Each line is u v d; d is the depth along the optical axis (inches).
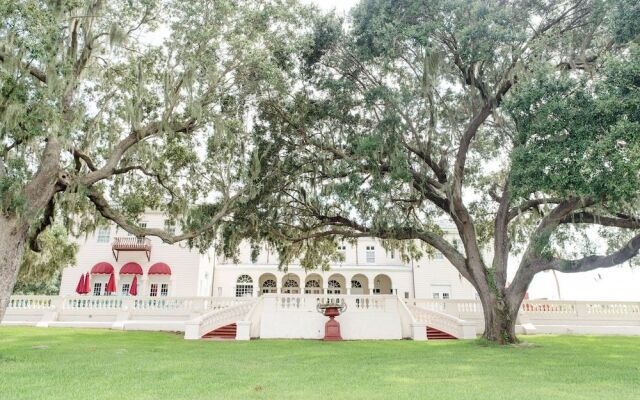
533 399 232.2
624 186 349.1
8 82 367.2
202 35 504.1
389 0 543.5
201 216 621.3
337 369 339.0
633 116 371.9
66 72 398.3
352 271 1293.1
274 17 560.4
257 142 641.0
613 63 386.9
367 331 712.4
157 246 1160.2
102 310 824.3
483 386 270.1
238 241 692.1
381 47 547.5
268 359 400.2
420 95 612.4
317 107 631.8
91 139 535.8
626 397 239.5
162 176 641.6
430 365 363.3
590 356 430.9
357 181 560.1
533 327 777.6
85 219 643.5
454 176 598.9
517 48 510.3
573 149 388.5
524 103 434.3
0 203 390.6
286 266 804.6
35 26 372.5
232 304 828.0
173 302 834.8
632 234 623.5
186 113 566.6
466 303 832.9
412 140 647.8
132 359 379.6
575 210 532.7
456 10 514.6
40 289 1571.1
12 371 310.5
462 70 558.3
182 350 463.5
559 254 547.8
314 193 660.7
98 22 511.2
